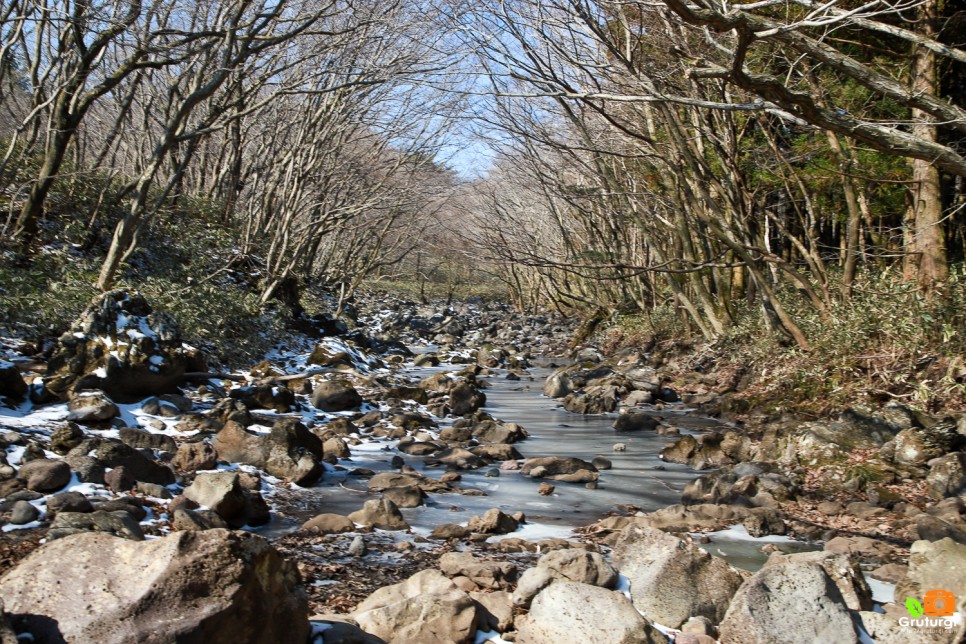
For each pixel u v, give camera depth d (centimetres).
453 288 4531
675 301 2123
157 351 963
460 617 416
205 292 1412
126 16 1173
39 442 721
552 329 3147
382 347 2291
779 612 405
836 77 1340
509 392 1719
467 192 2775
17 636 309
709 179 1430
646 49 1243
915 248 1234
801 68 1135
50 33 1389
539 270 2336
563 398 1603
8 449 684
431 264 4694
